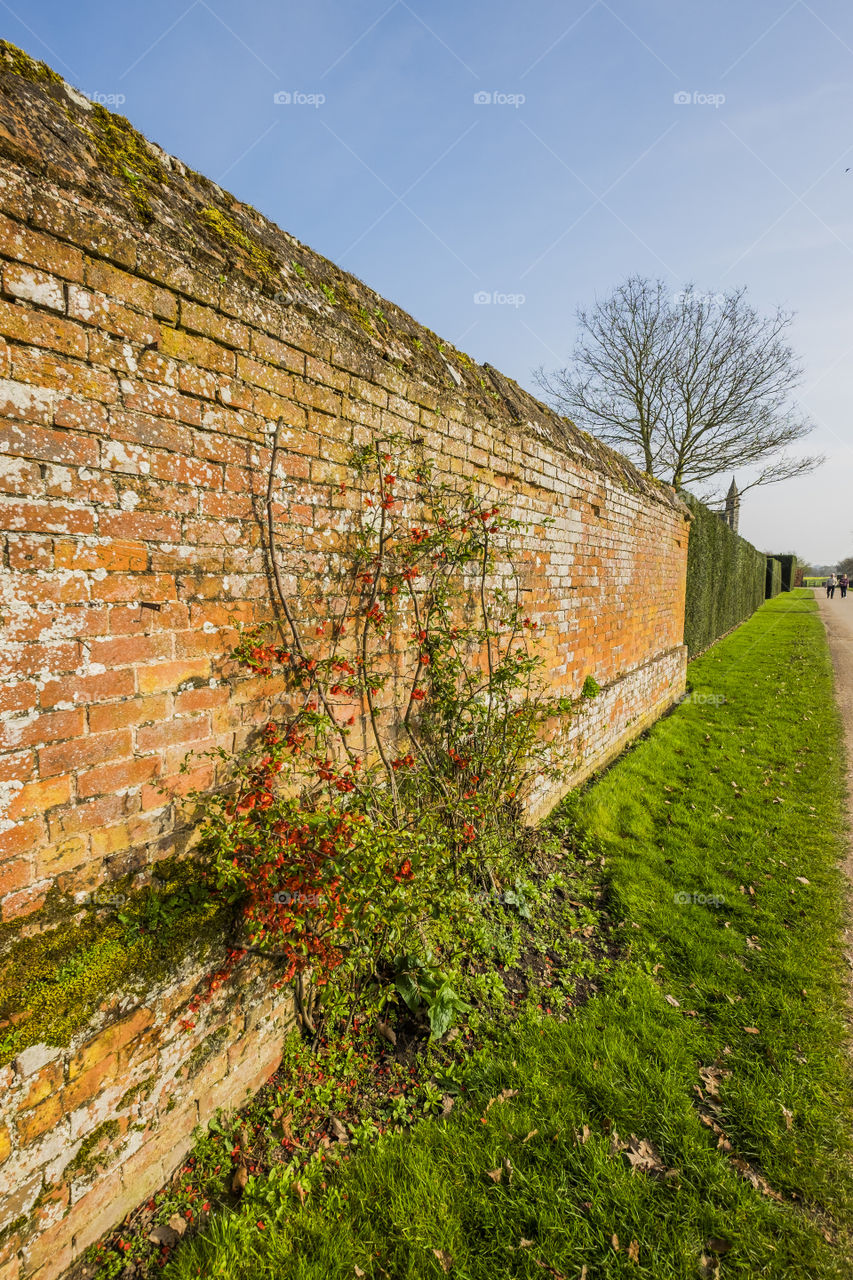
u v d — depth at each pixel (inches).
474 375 139.6
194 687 68.1
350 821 74.0
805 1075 91.8
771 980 113.7
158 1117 66.6
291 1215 66.9
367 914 73.2
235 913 74.0
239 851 71.7
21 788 52.2
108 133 67.2
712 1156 78.1
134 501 59.8
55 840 55.3
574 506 182.4
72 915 57.3
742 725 297.3
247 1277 60.8
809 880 150.2
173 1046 67.5
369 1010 89.4
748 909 136.4
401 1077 87.0
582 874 149.1
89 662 56.9
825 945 124.3
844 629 747.4
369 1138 77.2
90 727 57.5
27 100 56.5
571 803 183.0
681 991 110.0
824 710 327.9
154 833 64.8
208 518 68.2
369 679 95.1
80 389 54.3
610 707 225.9
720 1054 95.9
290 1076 85.1
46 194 51.3
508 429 140.3
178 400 63.7
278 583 78.5
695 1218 70.1
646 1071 89.6
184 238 65.6
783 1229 69.6
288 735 79.8
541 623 163.5
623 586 235.9
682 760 239.3
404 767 102.6
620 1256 65.6
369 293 113.0
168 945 64.1
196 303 65.3
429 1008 93.1
